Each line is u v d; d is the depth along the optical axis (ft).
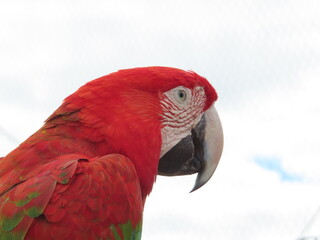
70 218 2.69
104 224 2.73
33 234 2.66
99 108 2.94
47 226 2.67
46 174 2.74
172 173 3.22
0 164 2.87
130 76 3.03
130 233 2.79
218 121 3.27
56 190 2.70
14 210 2.68
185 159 3.19
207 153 3.24
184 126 3.17
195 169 3.24
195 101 3.19
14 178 2.80
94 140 2.92
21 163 2.83
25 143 2.90
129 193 2.79
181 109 3.14
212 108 3.26
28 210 2.68
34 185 2.71
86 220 2.70
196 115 3.20
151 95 3.05
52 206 2.69
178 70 3.16
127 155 2.94
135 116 2.98
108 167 2.78
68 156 2.83
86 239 2.69
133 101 3.00
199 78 3.20
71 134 2.92
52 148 2.87
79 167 2.75
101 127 2.93
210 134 3.24
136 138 2.96
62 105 2.96
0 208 2.70
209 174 3.25
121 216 2.76
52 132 2.92
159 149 3.04
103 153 2.92
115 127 2.94
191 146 3.18
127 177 2.80
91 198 2.72
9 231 2.67
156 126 3.03
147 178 2.98
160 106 3.07
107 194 2.74
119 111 2.96
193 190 3.25
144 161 2.97
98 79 3.01
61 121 2.93
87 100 2.95
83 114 2.93
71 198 2.70
